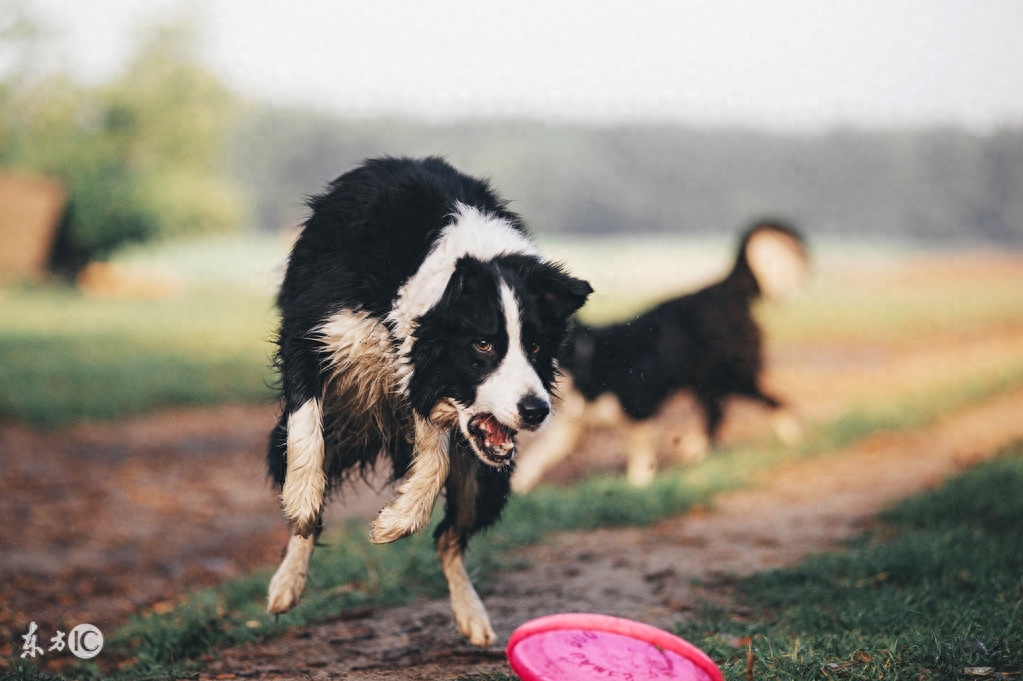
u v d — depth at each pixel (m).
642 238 84.00
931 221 88.25
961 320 27.56
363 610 5.39
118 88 41.25
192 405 13.62
